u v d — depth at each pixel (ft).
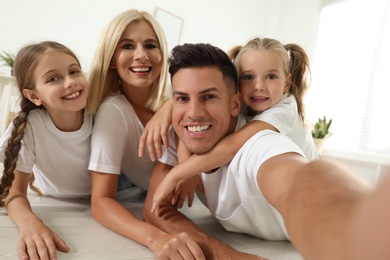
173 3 9.83
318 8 10.02
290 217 1.09
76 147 3.75
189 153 3.20
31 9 7.94
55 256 2.47
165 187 2.95
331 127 9.34
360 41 8.95
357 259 0.62
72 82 3.25
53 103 3.26
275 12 11.33
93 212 3.37
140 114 4.06
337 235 0.82
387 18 8.44
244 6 11.13
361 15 8.99
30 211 3.09
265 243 3.33
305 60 3.92
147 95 4.12
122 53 3.71
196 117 2.69
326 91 9.65
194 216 4.11
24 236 2.63
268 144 2.35
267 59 3.30
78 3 8.48
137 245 2.89
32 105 3.54
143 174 4.27
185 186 3.33
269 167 1.99
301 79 3.88
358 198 0.90
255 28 11.46
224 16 10.82
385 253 0.54
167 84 4.20
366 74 8.75
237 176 2.77
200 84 2.66
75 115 3.59
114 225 3.08
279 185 1.61
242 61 3.41
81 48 8.63
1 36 7.68
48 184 4.09
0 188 3.24
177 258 2.41
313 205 1.01
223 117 2.79
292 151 2.14
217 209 3.28
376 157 8.14
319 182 1.11
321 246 0.85
